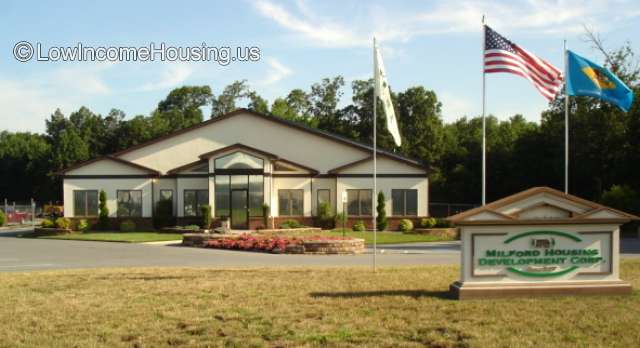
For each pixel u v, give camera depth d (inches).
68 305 441.1
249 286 519.2
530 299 435.8
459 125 3634.4
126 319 395.2
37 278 590.9
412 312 402.6
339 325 371.2
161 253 953.5
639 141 1683.1
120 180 1582.2
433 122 2920.8
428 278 560.4
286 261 802.8
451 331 354.0
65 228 1496.1
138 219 1581.0
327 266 706.2
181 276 596.7
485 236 443.8
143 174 1583.4
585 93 669.9
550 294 444.5
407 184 1557.6
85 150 3380.9
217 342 339.6
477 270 442.6
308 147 1616.6
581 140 1883.6
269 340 342.3
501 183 2330.2
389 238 1269.7
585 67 671.8
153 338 349.4
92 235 1405.0
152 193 1587.1
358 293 476.7
